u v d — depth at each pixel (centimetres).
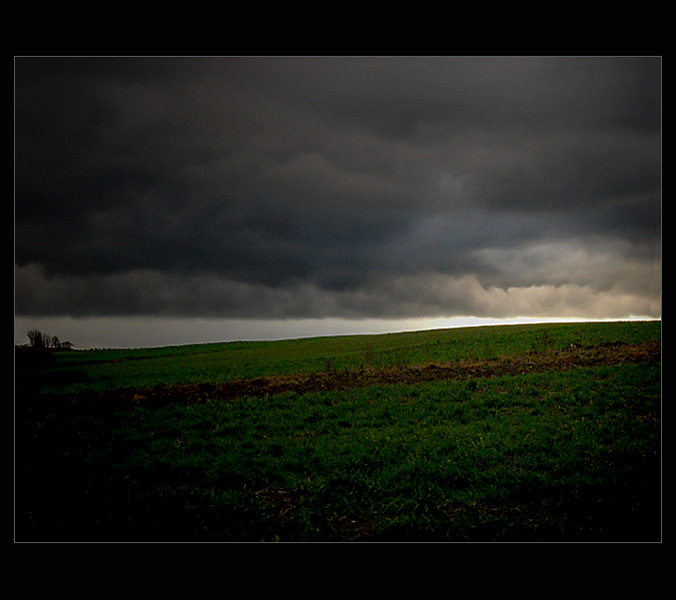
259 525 1345
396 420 2080
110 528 1361
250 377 3234
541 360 3070
